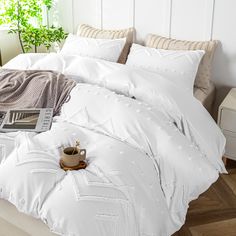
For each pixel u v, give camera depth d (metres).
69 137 1.70
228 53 2.63
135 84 2.10
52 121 1.94
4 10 3.48
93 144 1.69
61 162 1.53
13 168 1.44
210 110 2.74
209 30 2.64
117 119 1.81
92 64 2.35
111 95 1.95
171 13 2.76
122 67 2.27
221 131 2.36
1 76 2.32
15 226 1.42
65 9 3.38
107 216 1.33
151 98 2.02
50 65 2.44
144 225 1.47
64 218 1.28
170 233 1.66
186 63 2.44
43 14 3.56
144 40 2.98
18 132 1.76
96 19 3.18
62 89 2.10
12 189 1.39
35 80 2.18
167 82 2.14
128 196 1.43
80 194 1.34
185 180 1.75
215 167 2.05
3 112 2.01
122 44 2.79
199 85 2.63
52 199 1.34
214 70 2.74
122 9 2.99
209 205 2.18
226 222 2.03
